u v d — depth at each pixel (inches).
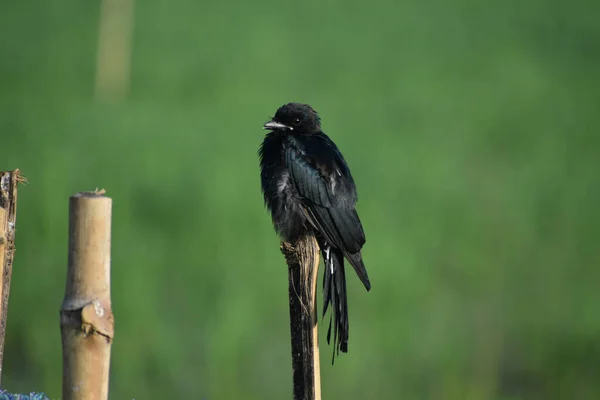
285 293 559.2
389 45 1768.0
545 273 646.5
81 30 1852.9
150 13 2016.5
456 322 576.7
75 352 191.6
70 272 192.2
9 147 810.8
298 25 1977.1
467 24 1959.9
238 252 592.4
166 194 658.8
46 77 1364.4
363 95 1278.3
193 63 1539.1
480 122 1098.1
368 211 674.8
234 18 2023.9
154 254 587.2
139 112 1035.9
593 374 558.9
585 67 1565.0
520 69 1505.9
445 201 727.7
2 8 2027.6
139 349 512.4
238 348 514.6
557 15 1995.6
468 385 525.0
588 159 946.7
